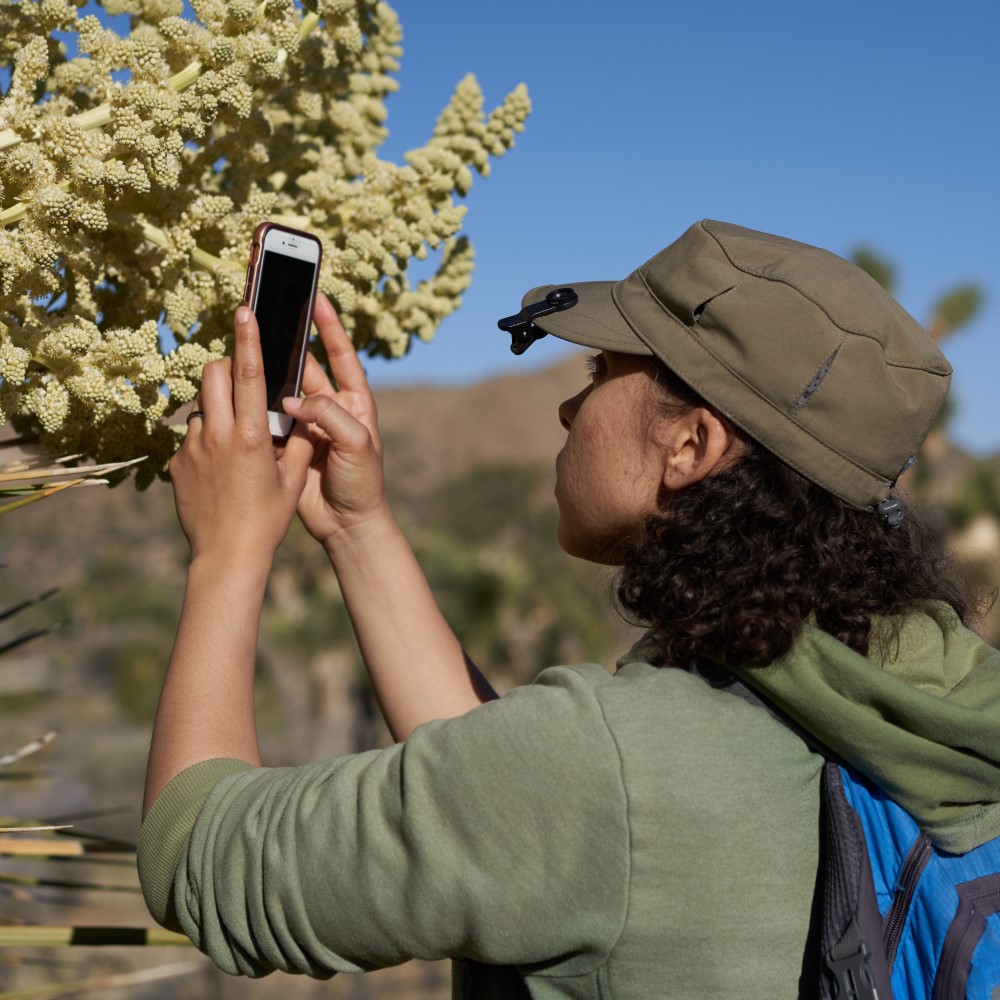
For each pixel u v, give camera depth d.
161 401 1.01
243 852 0.83
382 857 0.79
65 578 13.99
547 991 0.81
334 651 11.66
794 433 0.86
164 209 1.05
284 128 1.19
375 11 1.30
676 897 0.76
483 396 65.00
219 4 1.00
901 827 0.80
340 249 1.17
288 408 1.04
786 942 0.78
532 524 20.39
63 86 0.97
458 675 1.20
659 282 0.94
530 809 0.77
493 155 1.25
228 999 7.47
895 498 0.92
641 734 0.78
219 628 0.94
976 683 0.86
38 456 1.06
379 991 8.21
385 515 1.17
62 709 13.48
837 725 0.80
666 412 0.94
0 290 0.93
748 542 0.86
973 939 0.76
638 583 0.92
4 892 1.25
